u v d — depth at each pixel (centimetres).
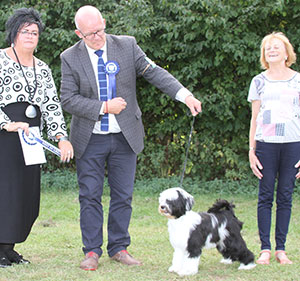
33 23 407
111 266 434
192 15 758
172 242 412
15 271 410
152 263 447
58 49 853
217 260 460
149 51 828
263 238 459
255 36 779
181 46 793
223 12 758
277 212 460
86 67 424
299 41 779
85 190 437
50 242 523
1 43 819
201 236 405
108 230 457
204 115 845
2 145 412
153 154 882
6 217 412
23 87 412
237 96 823
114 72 425
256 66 793
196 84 848
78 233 569
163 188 843
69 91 424
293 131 441
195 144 861
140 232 582
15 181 414
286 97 442
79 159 440
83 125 432
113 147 438
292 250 493
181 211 402
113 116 430
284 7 758
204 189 845
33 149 411
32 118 420
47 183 865
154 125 891
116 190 448
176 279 399
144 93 850
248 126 848
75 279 396
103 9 841
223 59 812
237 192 827
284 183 451
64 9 830
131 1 782
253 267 430
